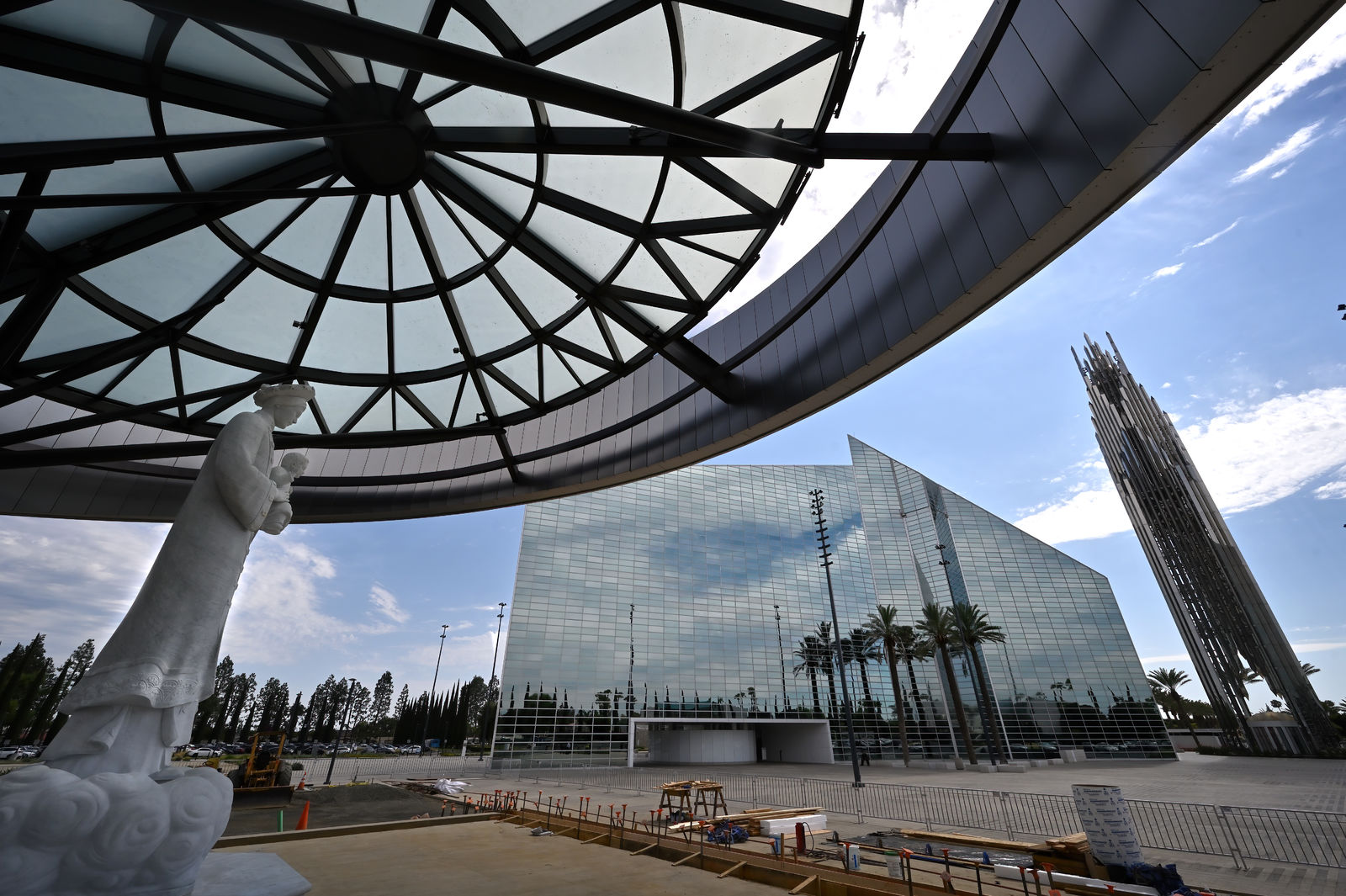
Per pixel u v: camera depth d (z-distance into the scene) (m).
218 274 14.12
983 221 11.65
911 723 63.62
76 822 5.34
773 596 66.69
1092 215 9.93
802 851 13.37
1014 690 61.12
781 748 66.06
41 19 8.71
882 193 15.09
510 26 10.00
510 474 22.78
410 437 18.33
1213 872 12.84
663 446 19.97
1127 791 30.61
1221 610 75.38
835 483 78.12
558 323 16.27
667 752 61.38
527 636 52.81
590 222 13.63
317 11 5.74
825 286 14.38
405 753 84.62
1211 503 79.31
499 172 12.45
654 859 9.92
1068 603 65.50
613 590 58.53
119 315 14.02
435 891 7.52
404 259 14.81
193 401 15.57
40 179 10.66
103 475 21.03
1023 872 9.69
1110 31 8.95
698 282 15.06
